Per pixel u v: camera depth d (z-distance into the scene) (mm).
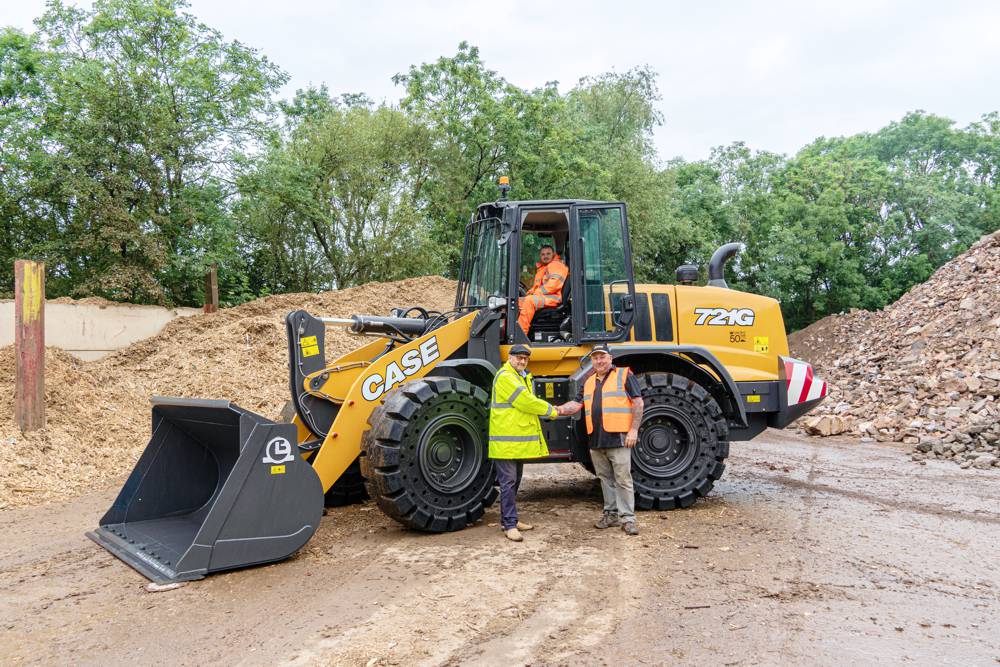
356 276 22516
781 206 34125
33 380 8289
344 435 5883
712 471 6555
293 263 22344
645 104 31656
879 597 4289
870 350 15531
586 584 4543
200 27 18094
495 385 5641
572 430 6383
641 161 29406
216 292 17375
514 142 24828
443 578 4695
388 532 5934
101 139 15922
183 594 4523
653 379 6477
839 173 34844
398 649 3650
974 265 16453
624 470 5746
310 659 3566
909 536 5613
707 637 3734
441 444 5902
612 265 6754
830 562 4953
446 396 5836
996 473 8195
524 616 4047
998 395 10484
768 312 7281
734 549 5262
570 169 25766
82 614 4262
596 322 6676
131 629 4012
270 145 19203
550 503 6918
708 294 7188
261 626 4000
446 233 25203
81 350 14492
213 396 10766
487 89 25688
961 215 34438
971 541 5488
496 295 6637
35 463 7844
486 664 3467
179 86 17188
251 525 4965
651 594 4359
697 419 6535
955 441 9508
